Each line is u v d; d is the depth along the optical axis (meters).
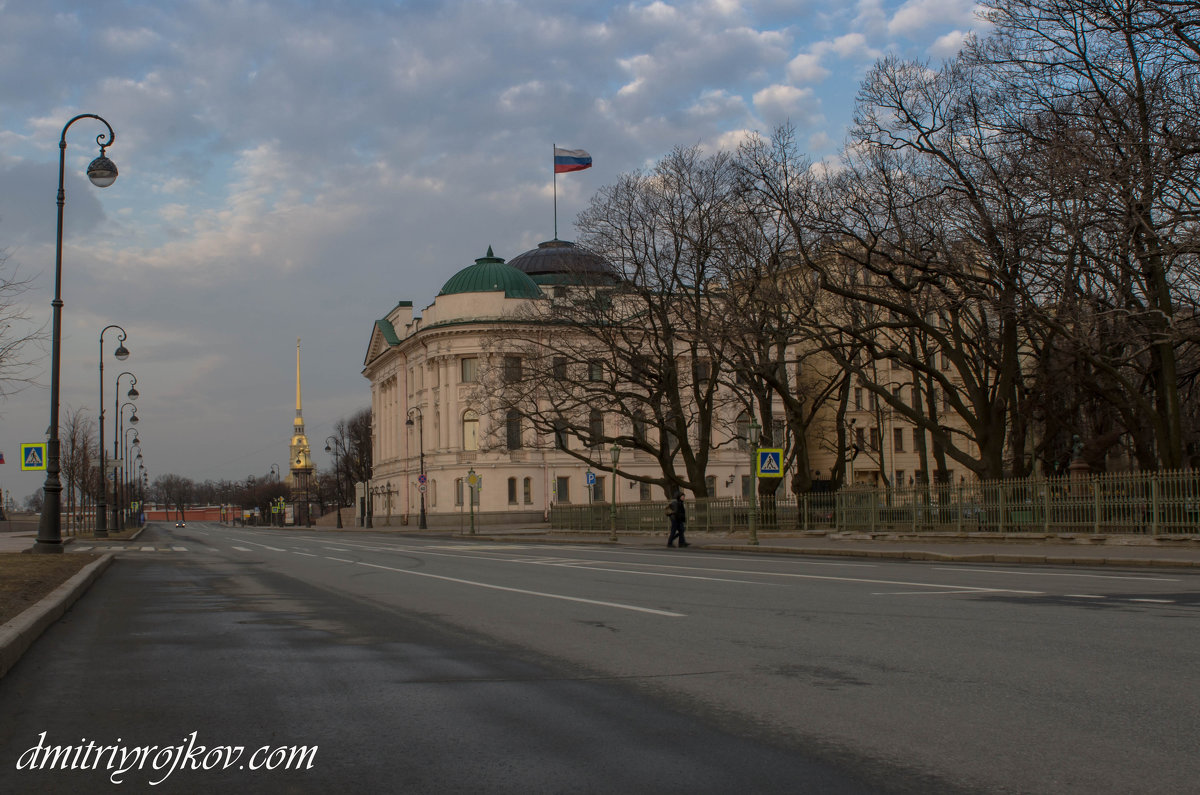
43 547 28.23
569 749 6.09
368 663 9.45
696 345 46.78
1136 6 28.22
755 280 39.62
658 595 15.56
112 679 8.75
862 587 16.31
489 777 5.53
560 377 47.09
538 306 54.25
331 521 136.12
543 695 7.76
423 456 84.50
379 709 7.35
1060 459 44.00
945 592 15.13
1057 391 38.19
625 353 46.03
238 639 11.31
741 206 40.53
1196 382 45.31
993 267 32.06
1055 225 30.91
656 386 46.88
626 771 5.59
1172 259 27.66
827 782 5.31
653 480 47.91
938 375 36.84
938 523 32.56
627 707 7.26
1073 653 9.10
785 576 19.23
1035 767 5.52
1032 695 7.35
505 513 84.44
